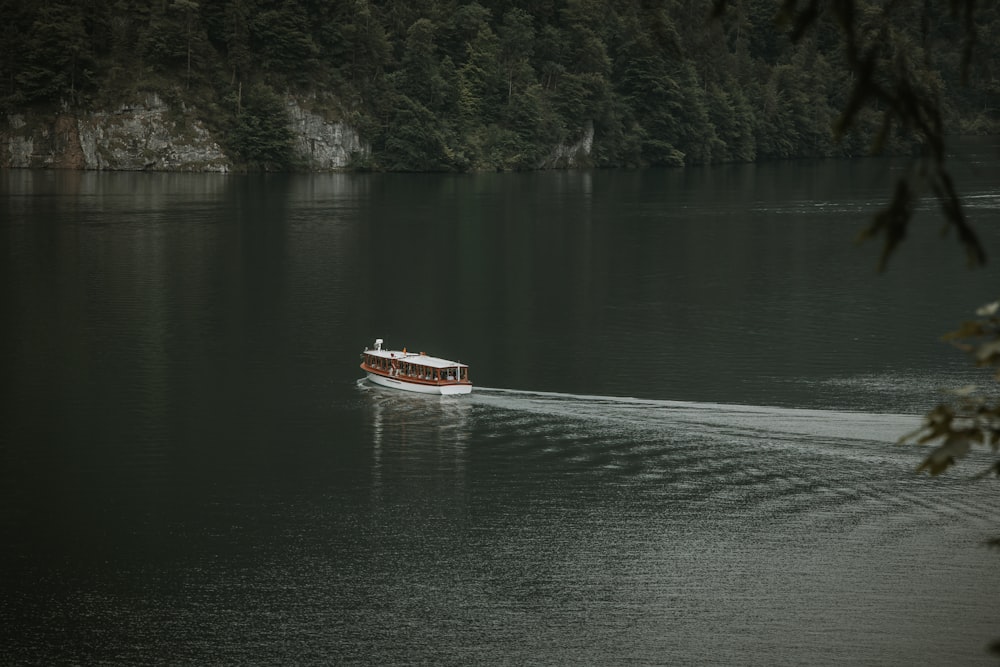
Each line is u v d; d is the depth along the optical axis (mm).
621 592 45688
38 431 65750
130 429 66250
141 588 46125
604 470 58562
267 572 47562
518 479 57594
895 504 53469
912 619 43188
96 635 42812
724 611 44062
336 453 61875
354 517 53062
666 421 66438
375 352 77875
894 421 65938
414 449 62344
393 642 42281
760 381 75938
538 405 70312
